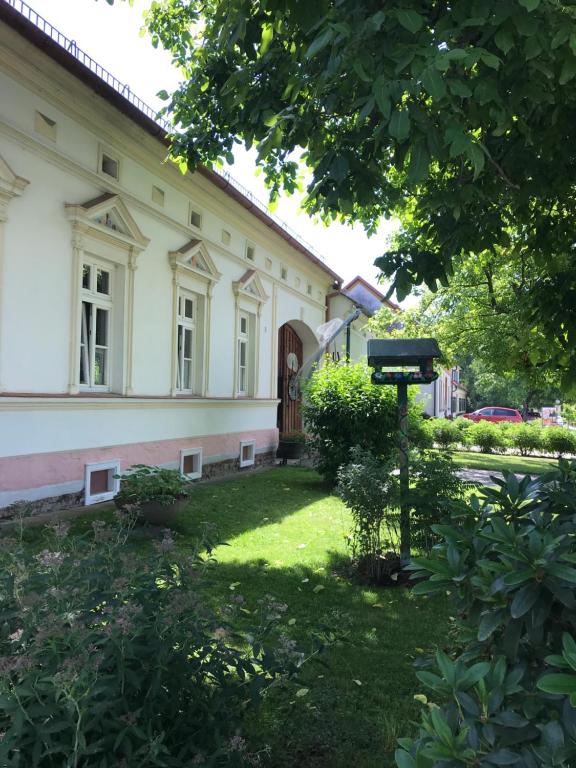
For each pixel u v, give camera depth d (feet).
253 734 8.68
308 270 55.62
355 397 34.55
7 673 5.23
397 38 7.96
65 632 5.86
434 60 7.27
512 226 17.70
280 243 47.91
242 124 14.07
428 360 17.69
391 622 14.02
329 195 10.74
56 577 6.97
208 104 16.80
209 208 36.76
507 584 4.87
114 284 28.48
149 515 21.33
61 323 24.06
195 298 36.65
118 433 28.19
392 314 55.06
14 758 5.36
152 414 31.09
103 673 6.17
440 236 13.29
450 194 11.79
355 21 8.21
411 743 4.64
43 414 23.30
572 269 13.84
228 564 18.22
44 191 23.12
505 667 4.89
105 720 5.79
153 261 30.94
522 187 12.51
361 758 8.50
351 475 18.19
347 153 10.23
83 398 25.17
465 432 81.00
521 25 7.30
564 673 4.46
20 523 11.08
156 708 6.58
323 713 9.59
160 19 19.85
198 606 7.16
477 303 46.91
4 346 21.44
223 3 11.84
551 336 14.53
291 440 48.11
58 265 23.88
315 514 27.09
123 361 28.50
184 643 6.90
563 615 5.15
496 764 4.06
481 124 10.52
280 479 38.32
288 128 11.73
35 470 22.98
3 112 21.16
